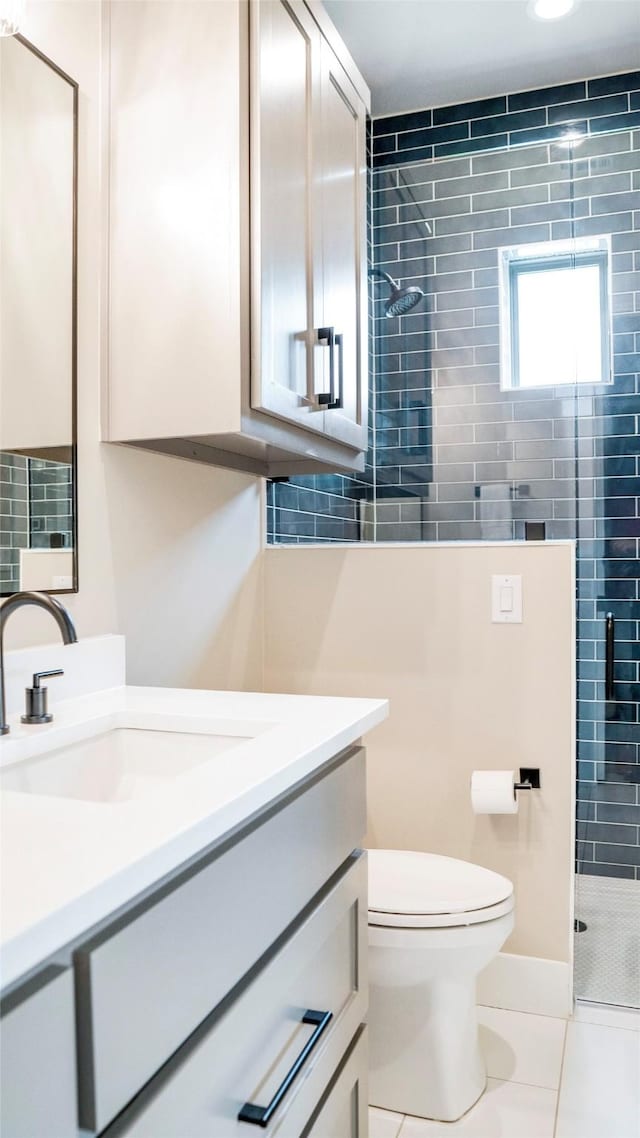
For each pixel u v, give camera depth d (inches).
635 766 94.6
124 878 22.8
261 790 31.4
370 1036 64.1
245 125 54.4
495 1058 69.9
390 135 119.0
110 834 25.5
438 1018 62.0
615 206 102.6
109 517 59.7
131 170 56.8
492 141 114.4
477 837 80.1
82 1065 22.0
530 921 78.4
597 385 102.5
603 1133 59.9
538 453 104.4
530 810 78.6
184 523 70.9
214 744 45.0
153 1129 24.5
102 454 58.6
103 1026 22.5
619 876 93.7
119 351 57.4
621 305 102.2
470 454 107.0
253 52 54.8
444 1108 61.6
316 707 48.3
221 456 70.7
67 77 54.0
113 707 48.7
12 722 44.0
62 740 42.6
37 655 48.8
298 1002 36.8
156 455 66.1
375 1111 63.3
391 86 111.8
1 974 18.3
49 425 52.6
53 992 20.8
